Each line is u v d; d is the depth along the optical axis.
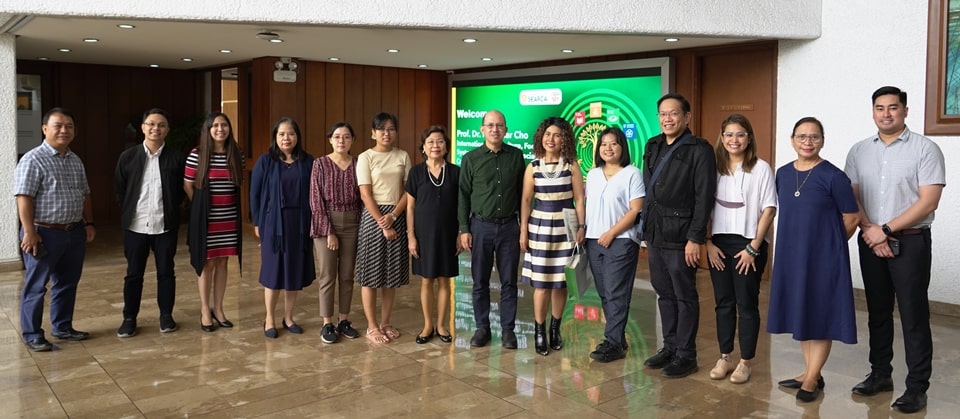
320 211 5.04
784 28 6.66
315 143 10.01
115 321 5.62
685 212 4.28
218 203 5.27
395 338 5.20
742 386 4.21
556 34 7.11
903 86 6.27
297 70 9.77
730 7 6.52
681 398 4.02
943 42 5.97
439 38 7.64
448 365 4.59
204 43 8.27
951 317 5.99
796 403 3.95
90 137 11.21
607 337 4.73
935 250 6.11
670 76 8.16
